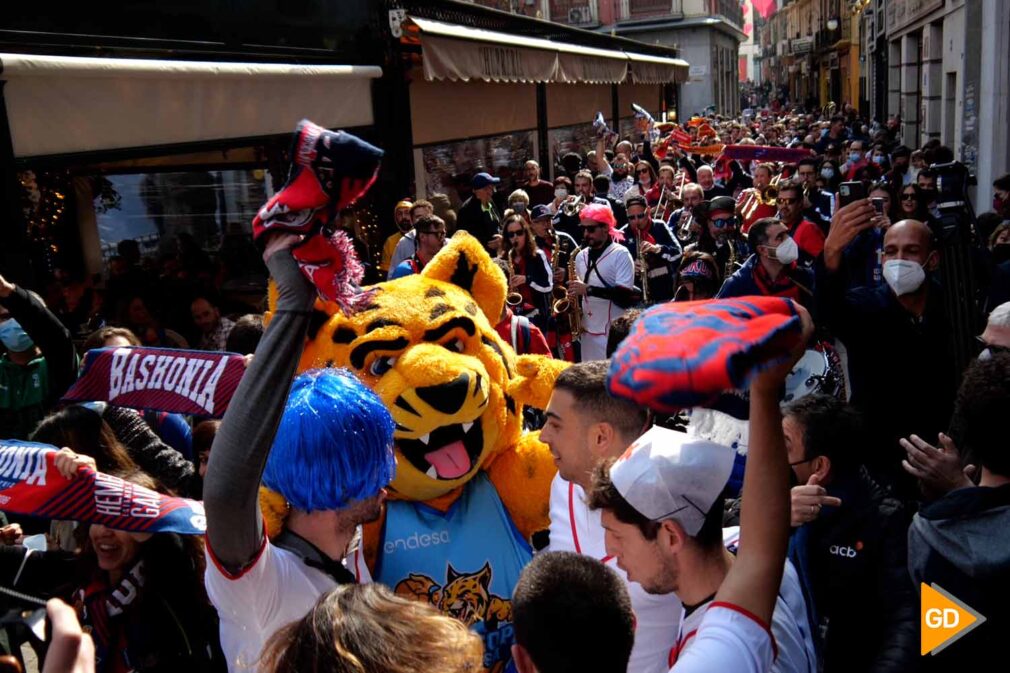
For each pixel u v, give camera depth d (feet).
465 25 37.55
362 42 29.78
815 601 8.70
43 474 7.70
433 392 9.25
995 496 7.54
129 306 22.82
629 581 7.18
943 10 60.44
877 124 80.94
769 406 5.45
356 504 6.96
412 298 10.30
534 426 17.24
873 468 12.06
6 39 17.72
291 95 25.91
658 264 24.34
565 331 22.53
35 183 25.26
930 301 12.54
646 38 162.20
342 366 9.81
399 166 31.40
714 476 6.15
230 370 9.28
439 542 9.49
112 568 8.37
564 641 5.46
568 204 32.71
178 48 22.16
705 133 52.24
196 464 12.54
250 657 6.54
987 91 45.85
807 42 196.03
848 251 15.97
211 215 33.01
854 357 12.36
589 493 6.86
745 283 15.85
